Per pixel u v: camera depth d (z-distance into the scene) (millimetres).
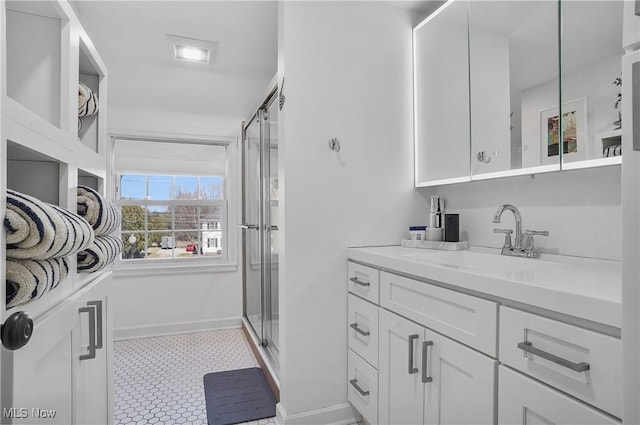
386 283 1462
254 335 2746
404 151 1941
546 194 1440
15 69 911
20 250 629
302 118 1705
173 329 3023
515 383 896
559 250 1389
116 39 2561
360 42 1839
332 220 1761
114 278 2887
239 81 3150
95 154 1261
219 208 3230
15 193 626
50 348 737
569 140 1302
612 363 695
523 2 1474
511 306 926
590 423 729
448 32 1777
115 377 2234
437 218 1787
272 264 2270
